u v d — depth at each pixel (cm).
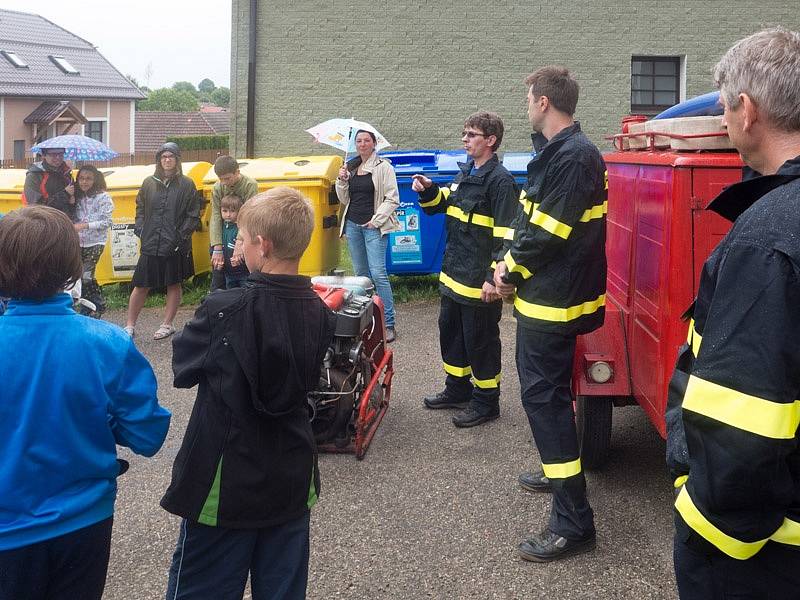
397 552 364
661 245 352
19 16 4397
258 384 235
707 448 161
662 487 426
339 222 905
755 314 156
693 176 333
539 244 339
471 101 1261
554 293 347
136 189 869
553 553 351
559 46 1254
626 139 469
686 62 1257
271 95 1264
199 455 238
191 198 739
